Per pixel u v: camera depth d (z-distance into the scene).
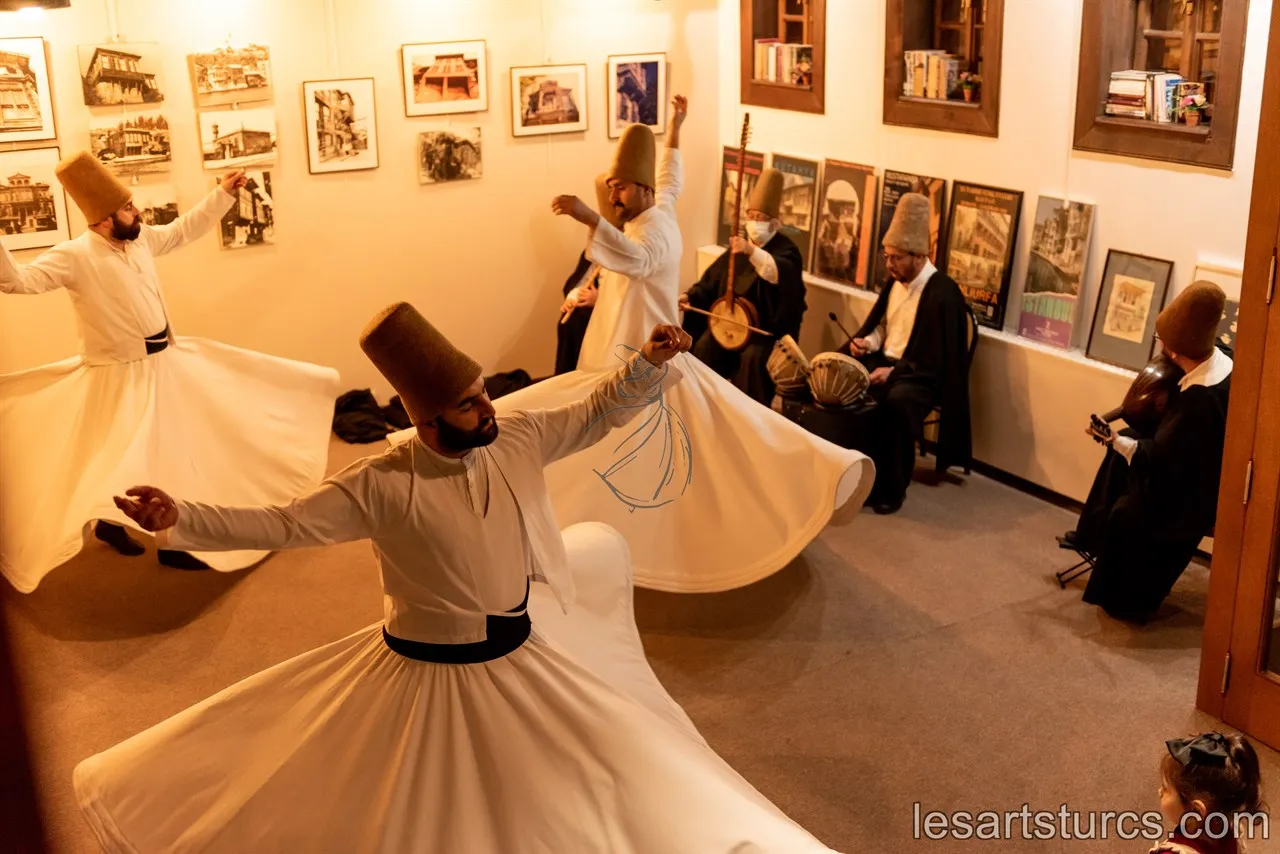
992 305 5.43
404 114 6.07
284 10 5.66
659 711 3.05
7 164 5.19
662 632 4.20
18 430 4.48
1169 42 4.79
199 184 5.68
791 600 4.41
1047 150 5.14
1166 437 3.96
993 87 5.29
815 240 6.45
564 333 6.32
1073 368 5.05
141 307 4.53
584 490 4.09
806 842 2.37
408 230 6.26
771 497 4.04
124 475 4.18
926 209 5.25
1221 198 4.50
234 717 2.60
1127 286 4.86
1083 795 3.31
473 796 2.39
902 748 3.53
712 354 5.93
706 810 2.37
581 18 6.39
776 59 6.51
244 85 5.64
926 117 5.66
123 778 2.54
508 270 6.60
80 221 5.42
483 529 2.49
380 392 6.47
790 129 6.55
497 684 2.49
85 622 4.32
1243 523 3.39
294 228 5.96
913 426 5.11
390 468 2.45
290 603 4.47
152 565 4.75
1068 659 3.99
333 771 2.45
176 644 4.18
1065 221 5.07
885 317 5.55
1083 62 4.84
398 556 2.47
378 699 2.50
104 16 5.29
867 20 5.88
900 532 4.97
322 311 6.16
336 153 5.95
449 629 2.49
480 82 6.20
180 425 4.64
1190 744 2.34
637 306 4.23
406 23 5.96
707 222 7.13
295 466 4.94
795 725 3.65
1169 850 2.31
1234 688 3.55
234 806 2.45
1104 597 4.21
